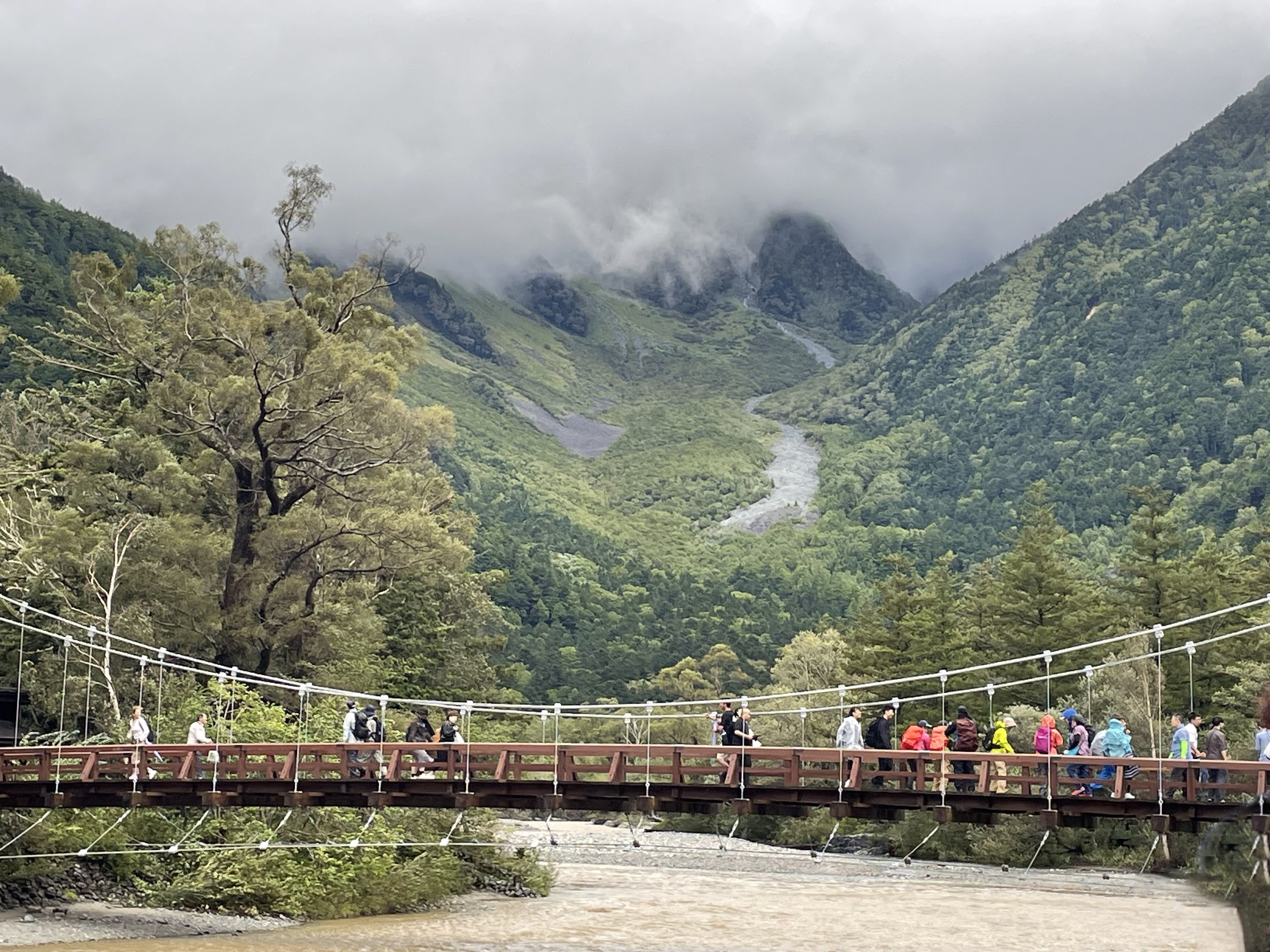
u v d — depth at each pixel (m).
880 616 79.31
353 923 33.09
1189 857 43.97
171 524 51.38
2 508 49.81
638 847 50.91
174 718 40.75
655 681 147.62
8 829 32.56
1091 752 28.58
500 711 32.94
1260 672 54.53
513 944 29.91
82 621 47.38
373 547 53.56
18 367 107.31
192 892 33.12
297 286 57.69
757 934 32.31
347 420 53.94
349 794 29.94
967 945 30.58
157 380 54.03
